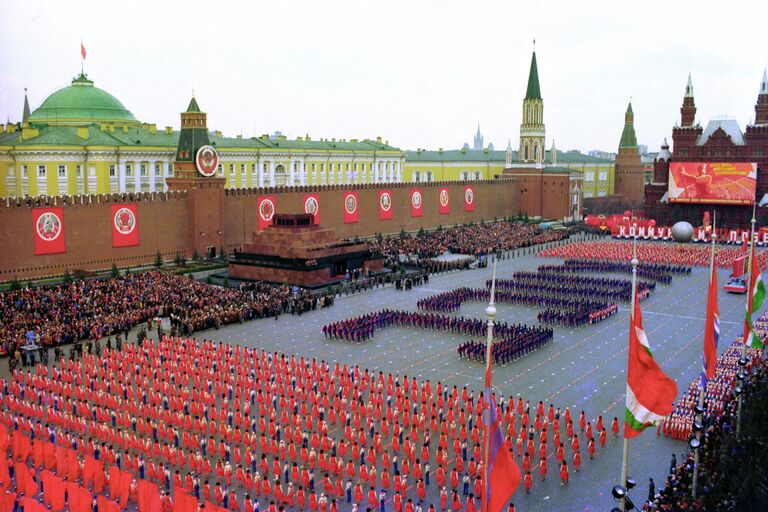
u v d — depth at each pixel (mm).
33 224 93500
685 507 35250
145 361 60625
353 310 87438
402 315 80125
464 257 128625
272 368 60906
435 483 42406
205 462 43062
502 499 25844
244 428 48219
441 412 50344
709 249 131000
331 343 71812
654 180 174375
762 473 37562
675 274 113750
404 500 40219
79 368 59312
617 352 68750
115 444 46656
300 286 99500
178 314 79062
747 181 155000
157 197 109125
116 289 85000
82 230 99250
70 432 48469
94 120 144500
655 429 50188
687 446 47031
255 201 123875
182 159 114688
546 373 62188
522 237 150500
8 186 114188
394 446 45312
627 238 159250
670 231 154500
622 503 29844
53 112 144000
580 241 152375
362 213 145500
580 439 48156
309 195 133500
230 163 148625
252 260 105750
